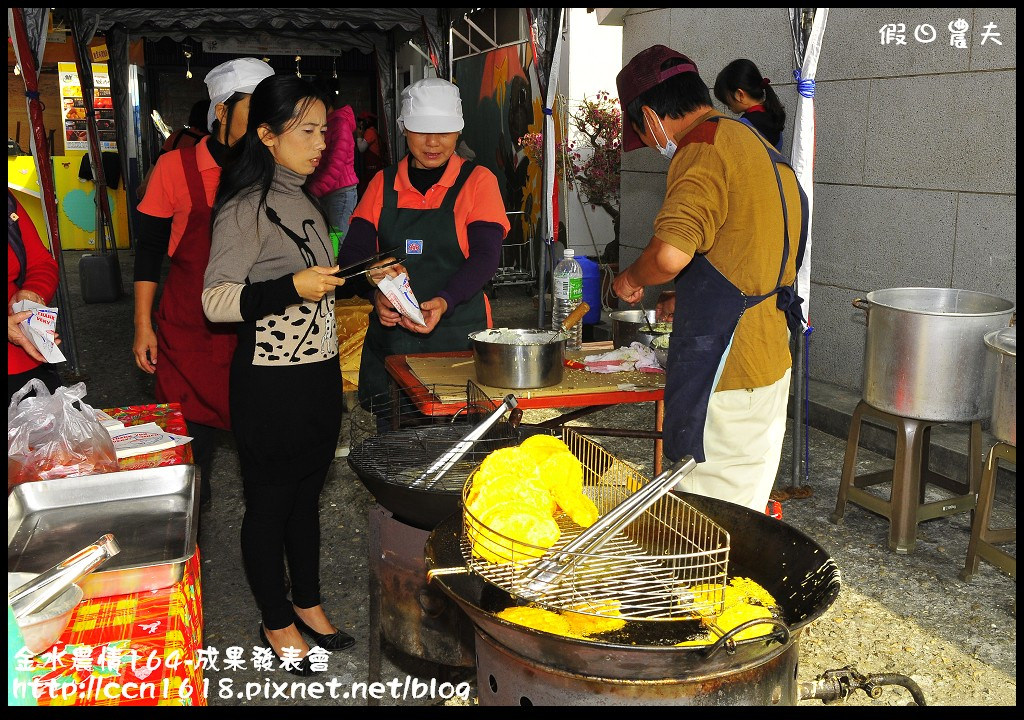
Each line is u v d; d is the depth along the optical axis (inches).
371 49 510.6
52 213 265.0
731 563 72.1
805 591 64.9
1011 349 124.6
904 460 146.7
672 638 60.3
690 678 56.9
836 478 183.6
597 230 374.6
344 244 139.5
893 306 143.6
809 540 67.9
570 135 365.1
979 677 112.7
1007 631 124.3
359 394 151.6
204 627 126.7
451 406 110.9
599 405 129.0
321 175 228.8
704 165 95.3
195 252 125.1
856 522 162.4
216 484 185.5
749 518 73.1
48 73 542.0
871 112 205.2
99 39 540.1
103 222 411.5
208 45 513.7
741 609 61.2
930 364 140.1
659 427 133.7
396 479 89.0
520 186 419.5
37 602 52.8
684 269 102.5
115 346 312.3
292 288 93.4
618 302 327.3
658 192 284.2
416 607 92.7
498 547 61.2
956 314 136.1
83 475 80.7
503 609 65.5
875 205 207.0
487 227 137.3
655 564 64.9
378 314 140.9
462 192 137.9
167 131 576.4
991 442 177.5
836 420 206.7
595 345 150.6
